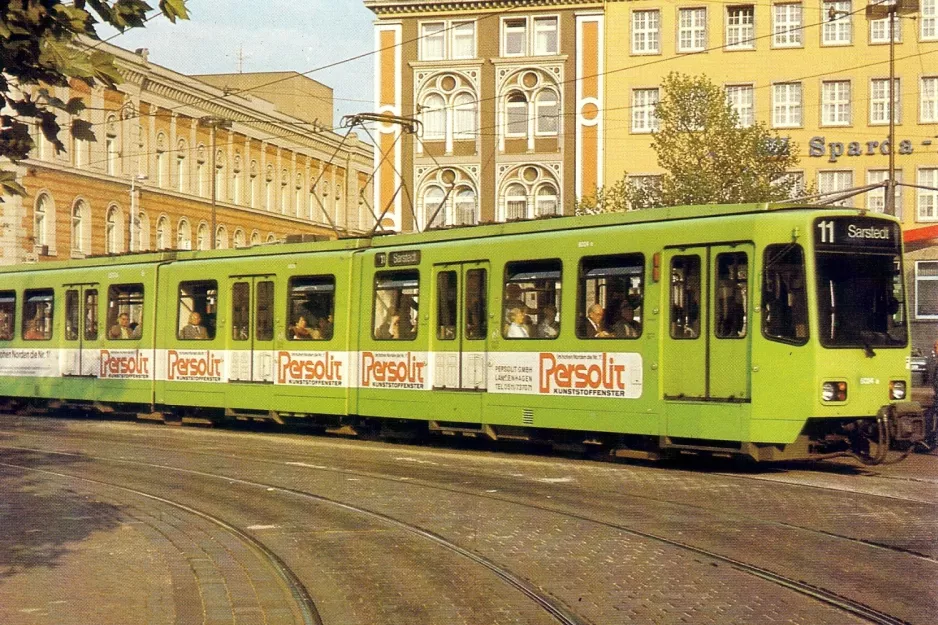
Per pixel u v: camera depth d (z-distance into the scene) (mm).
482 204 53938
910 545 11445
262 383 24812
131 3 6141
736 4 52625
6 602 8766
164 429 26328
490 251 20641
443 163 54125
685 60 52906
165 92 69625
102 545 11578
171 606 8836
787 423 16719
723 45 52812
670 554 11148
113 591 9305
